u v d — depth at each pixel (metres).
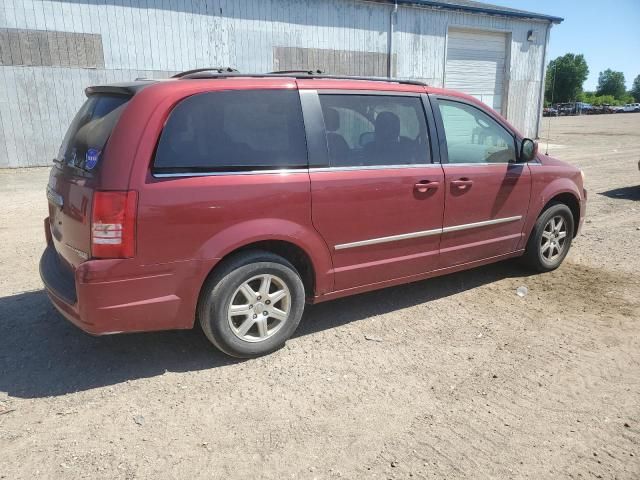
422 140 4.29
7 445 2.78
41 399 3.21
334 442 2.82
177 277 3.29
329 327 4.22
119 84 3.59
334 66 17.20
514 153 4.95
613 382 3.41
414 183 4.16
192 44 14.66
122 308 3.16
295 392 3.29
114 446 2.78
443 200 4.37
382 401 3.20
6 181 11.47
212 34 14.89
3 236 6.80
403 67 18.83
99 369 3.55
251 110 3.53
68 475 2.56
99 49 13.58
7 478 2.54
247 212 3.44
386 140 4.10
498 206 4.79
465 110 4.62
